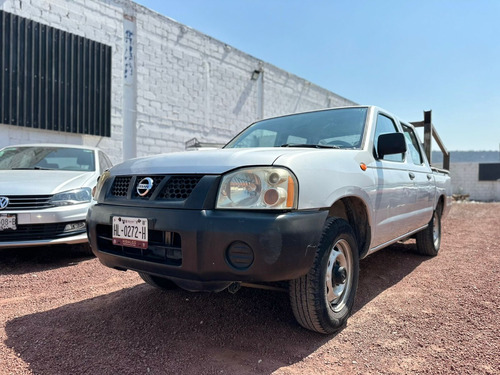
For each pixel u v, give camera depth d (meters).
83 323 2.50
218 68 12.22
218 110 12.30
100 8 9.02
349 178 2.43
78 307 2.80
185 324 2.49
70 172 4.72
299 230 1.93
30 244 3.83
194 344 2.21
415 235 4.49
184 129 11.20
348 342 2.25
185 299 2.93
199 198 1.96
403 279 3.59
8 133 7.60
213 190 1.96
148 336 2.31
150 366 1.96
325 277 2.21
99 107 8.99
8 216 3.80
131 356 2.07
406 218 3.44
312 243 2.01
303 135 3.24
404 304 2.88
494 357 2.04
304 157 2.16
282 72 14.90
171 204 2.02
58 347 2.17
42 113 7.94
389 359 2.04
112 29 9.29
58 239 3.98
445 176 5.18
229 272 1.88
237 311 2.70
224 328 2.43
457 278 3.56
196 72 11.48
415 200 3.67
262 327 2.45
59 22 8.29
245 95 13.32
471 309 2.74
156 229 2.04
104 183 2.53
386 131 3.45
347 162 2.52
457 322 2.52
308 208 2.03
